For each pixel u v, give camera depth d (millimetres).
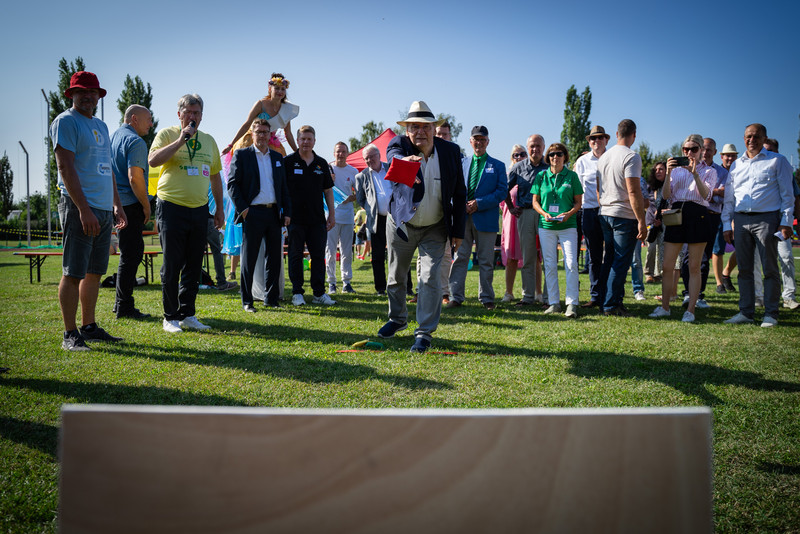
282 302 6324
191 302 4695
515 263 6707
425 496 691
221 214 5215
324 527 685
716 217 6391
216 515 679
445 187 3846
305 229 6203
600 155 6480
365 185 7121
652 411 706
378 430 696
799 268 10570
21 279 9344
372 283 8906
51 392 2861
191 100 4492
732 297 7105
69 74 33406
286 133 7652
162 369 3322
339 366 3412
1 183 57250
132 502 676
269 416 691
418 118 3740
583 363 3553
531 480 697
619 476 697
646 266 9266
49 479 1971
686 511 692
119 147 5031
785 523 1714
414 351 3834
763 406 2742
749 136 5125
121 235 5098
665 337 4438
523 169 6371
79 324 4785
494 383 3086
